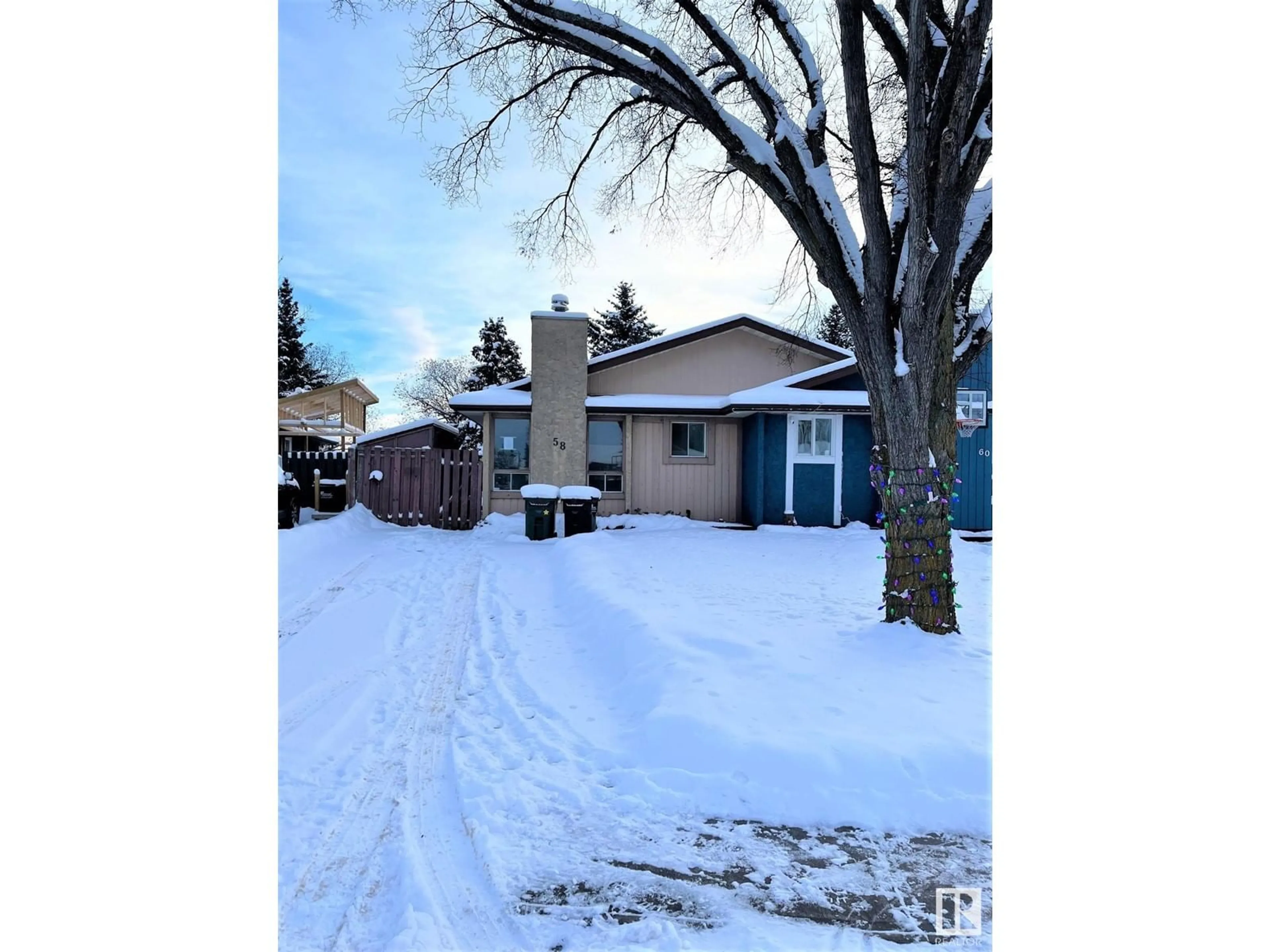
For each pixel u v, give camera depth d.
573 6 5.39
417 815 3.05
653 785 3.26
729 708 3.78
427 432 18.67
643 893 2.54
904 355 5.27
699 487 14.16
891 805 3.08
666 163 9.31
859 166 5.21
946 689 4.14
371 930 2.37
